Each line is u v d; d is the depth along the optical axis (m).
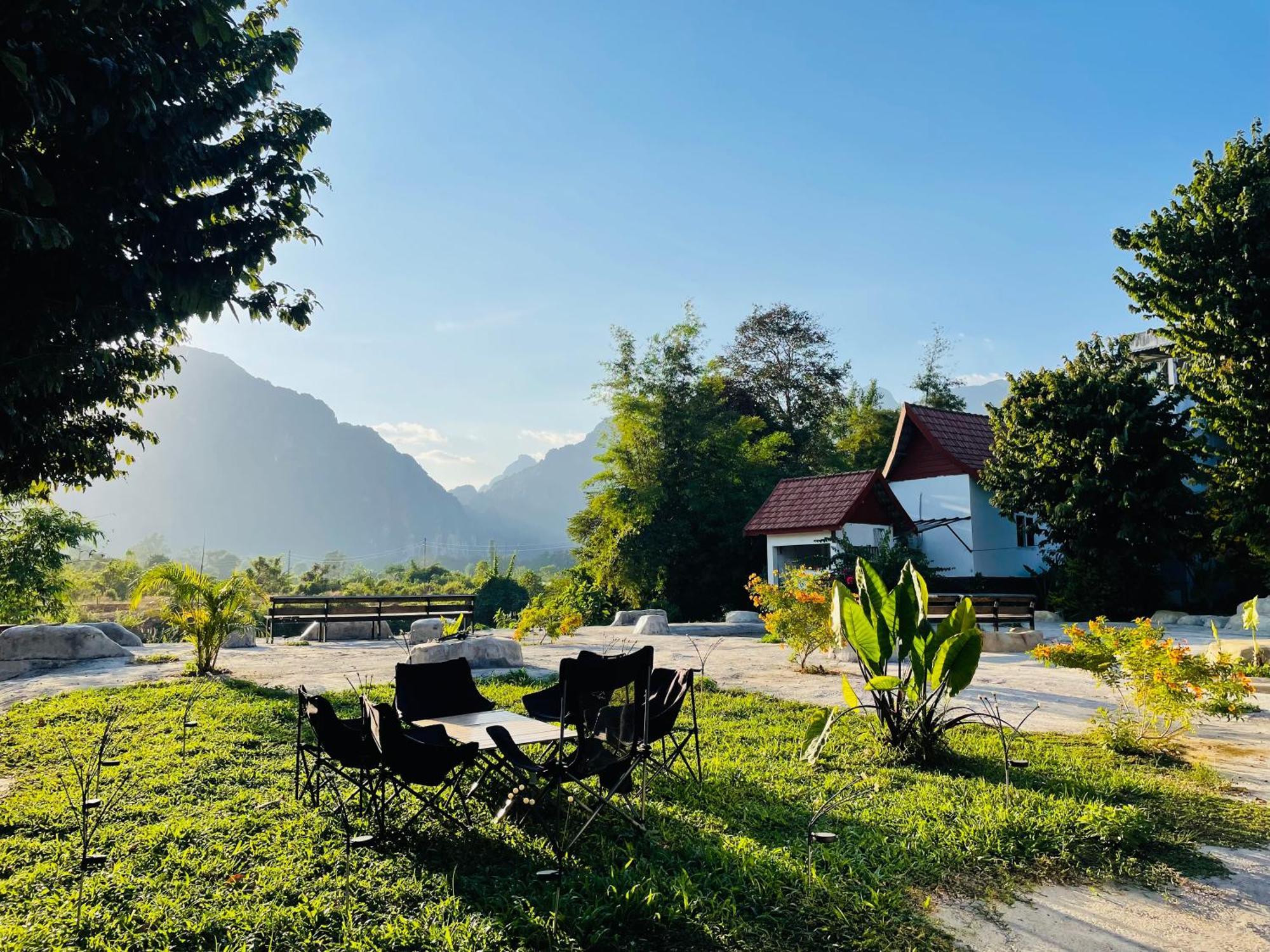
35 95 5.22
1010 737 7.75
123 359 8.41
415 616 23.00
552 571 107.31
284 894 4.06
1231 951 3.70
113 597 72.88
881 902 4.09
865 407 50.91
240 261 7.29
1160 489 21.22
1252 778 6.48
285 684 11.70
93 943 3.55
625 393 34.62
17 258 6.34
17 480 8.54
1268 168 18.22
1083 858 4.73
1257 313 17.64
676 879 4.20
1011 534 30.20
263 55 7.48
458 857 4.59
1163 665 7.20
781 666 13.51
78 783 6.00
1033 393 23.91
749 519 33.81
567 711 5.00
